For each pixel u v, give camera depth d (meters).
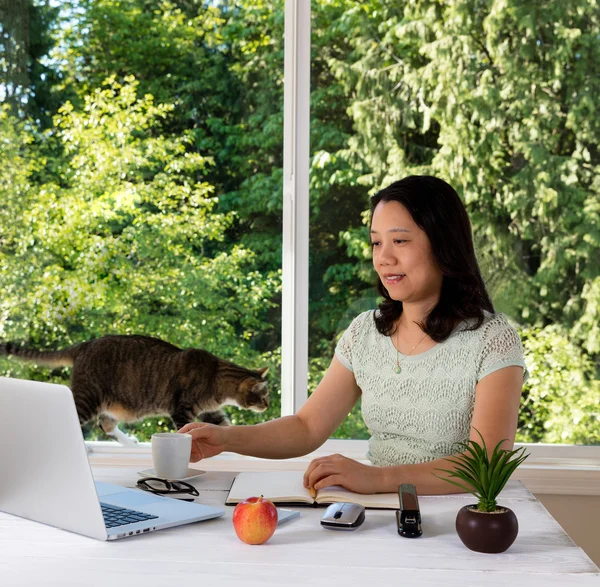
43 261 2.88
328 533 1.26
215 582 1.04
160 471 1.59
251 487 1.52
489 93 2.76
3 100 2.87
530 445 2.76
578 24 2.73
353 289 2.82
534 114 2.75
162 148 2.88
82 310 2.88
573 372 2.76
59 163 2.88
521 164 2.76
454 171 2.78
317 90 2.82
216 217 2.87
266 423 1.81
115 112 2.88
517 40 2.75
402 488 1.38
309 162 2.83
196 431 1.69
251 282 2.86
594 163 2.74
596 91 2.73
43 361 2.87
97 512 1.21
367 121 2.81
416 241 1.71
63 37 2.87
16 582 1.04
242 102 2.85
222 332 2.87
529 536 1.26
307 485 1.51
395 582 1.04
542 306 2.76
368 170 2.81
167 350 2.86
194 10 2.84
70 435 1.21
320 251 2.83
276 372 2.86
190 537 1.24
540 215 2.76
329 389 1.88
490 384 1.64
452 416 1.70
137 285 2.88
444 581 1.05
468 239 1.75
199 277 2.87
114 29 2.86
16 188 2.88
